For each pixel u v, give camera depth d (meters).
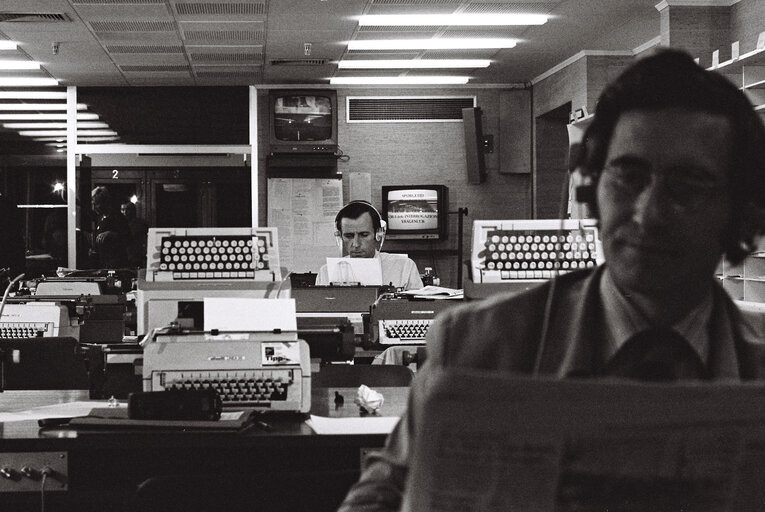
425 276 10.77
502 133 12.77
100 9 8.59
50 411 2.87
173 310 3.43
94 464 2.49
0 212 8.96
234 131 12.62
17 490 2.44
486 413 0.63
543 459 0.64
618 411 0.63
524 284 3.42
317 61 11.13
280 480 1.88
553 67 11.73
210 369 2.77
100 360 3.17
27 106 12.59
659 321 0.92
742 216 0.89
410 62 11.27
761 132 0.87
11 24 9.10
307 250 12.31
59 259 12.55
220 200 12.63
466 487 0.66
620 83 0.87
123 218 12.42
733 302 0.97
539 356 0.93
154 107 12.60
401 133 12.77
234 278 3.48
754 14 8.20
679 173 0.83
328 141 12.13
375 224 6.07
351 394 3.28
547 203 12.62
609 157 0.87
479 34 9.87
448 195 12.71
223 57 10.80
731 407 0.63
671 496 0.65
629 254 0.86
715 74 0.87
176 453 2.56
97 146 12.50
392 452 0.97
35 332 5.17
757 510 0.67
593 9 8.84
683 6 8.55
